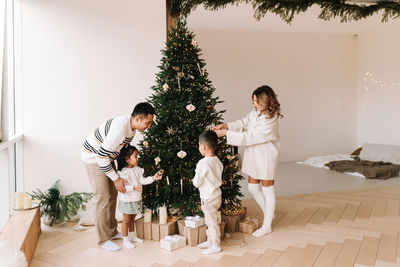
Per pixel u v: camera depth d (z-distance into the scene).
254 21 6.92
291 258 2.54
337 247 2.74
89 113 3.71
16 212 2.90
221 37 7.61
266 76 7.93
